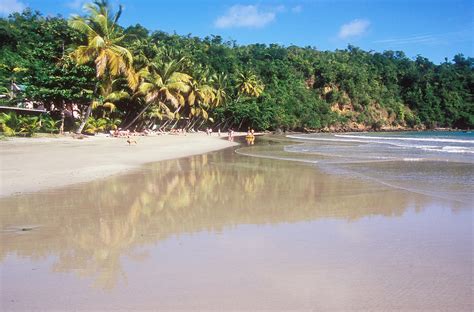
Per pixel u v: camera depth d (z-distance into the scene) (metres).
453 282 5.39
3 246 6.98
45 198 11.27
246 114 78.88
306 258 6.38
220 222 8.81
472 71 134.25
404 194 12.10
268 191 12.96
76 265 6.08
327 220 8.95
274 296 4.98
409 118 119.94
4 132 32.00
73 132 38.94
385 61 137.50
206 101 66.75
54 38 40.28
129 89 46.94
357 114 112.62
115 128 46.06
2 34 53.91
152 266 6.04
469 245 7.02
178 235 7.76
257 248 6.92
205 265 6.08
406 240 7.36
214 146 38.47
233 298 4.92
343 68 117.06
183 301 4.84
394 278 5.54
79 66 36.41
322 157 26.16
